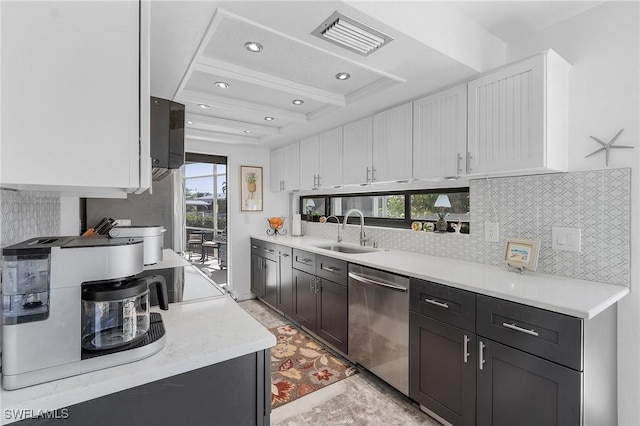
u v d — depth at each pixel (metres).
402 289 1.94
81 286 0.77
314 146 3.42
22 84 0.66
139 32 0.78
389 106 2.46
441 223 2.43
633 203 1.50
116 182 0.75
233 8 1.27
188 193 4.26
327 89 2.38
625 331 1.50
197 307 1.29
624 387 1.51
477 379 1.53
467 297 1.58
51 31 0.68
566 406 1.22
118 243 0.83
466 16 1.73
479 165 1.81
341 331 2.52
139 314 0.90
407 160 2.29
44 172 0.68
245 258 4.23
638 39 1.50
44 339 0.72
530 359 1.33
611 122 1.57
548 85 1.55
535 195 1.84
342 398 1.99
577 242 1.67
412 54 1.63
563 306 1.23
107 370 0.78
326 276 2.71
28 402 0.66
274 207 4.45
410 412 1.85
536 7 1.65
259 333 1.02
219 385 0.91
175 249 3.30
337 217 3.78
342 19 1.36
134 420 0.78
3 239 0.91
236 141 3.85
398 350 1.99
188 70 1.74
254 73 2.12
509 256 1.86
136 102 0.77
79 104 0.71
